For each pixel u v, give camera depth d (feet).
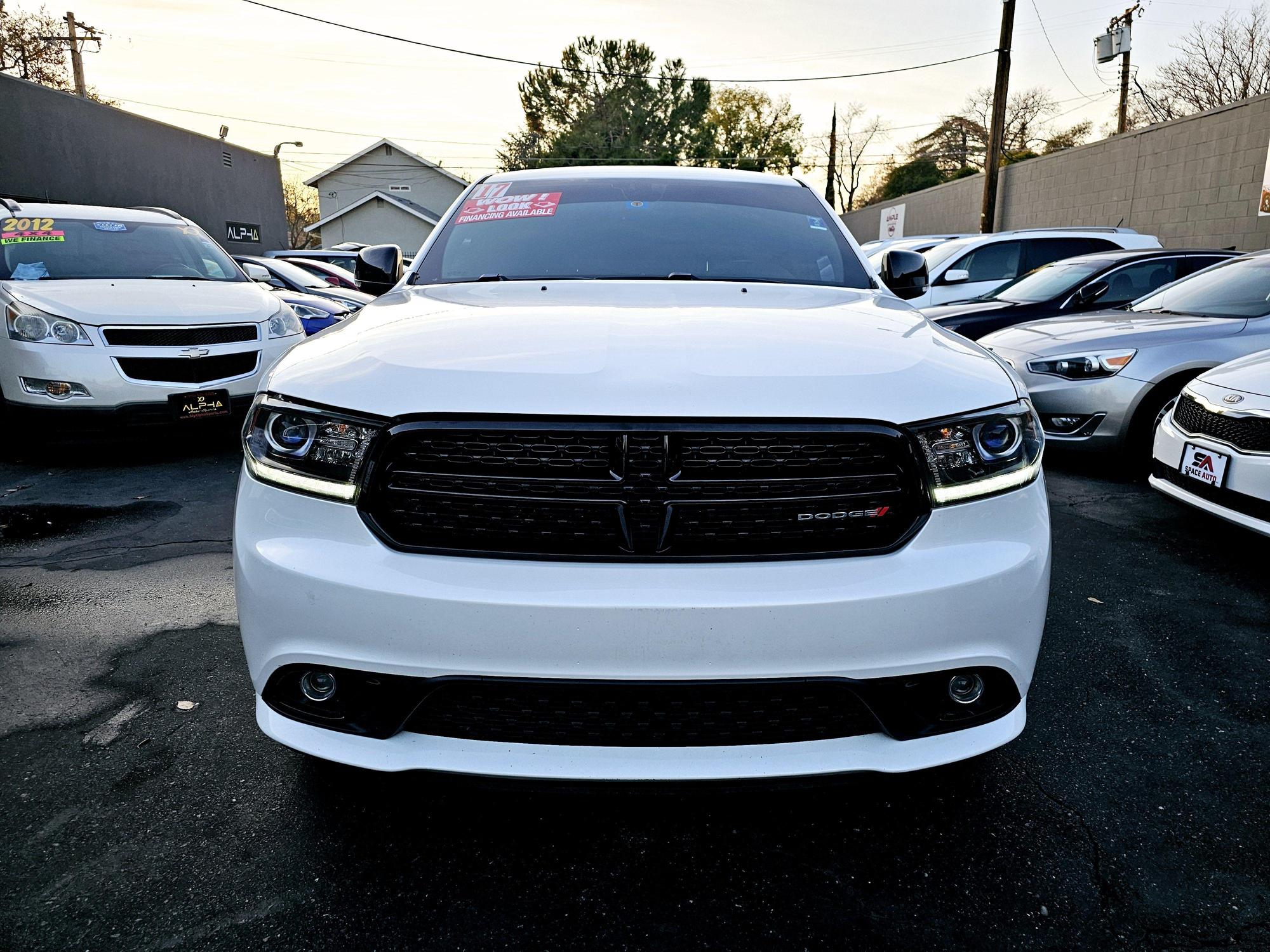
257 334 18.03
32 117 45.60
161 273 19.65
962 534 5.19
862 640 4.92
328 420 5.14
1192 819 6.21
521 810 6.25
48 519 13.42
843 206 193.98
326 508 5.13
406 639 4.90
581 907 5.32
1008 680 5.39
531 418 4.93
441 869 5.64
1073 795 6.48
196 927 5.10
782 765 5.05
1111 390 15.81
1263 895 5.44
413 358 5.42
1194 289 18.21
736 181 10.44
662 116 152.97
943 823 6.14
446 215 9.96
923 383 5.35
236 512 5.56
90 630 9.29
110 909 5.23
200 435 17.24
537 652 4.83
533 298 7.24
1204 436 11.48
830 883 5.54
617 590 4.82
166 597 10.25
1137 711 7.75
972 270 30.91
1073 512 14.14
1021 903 5.37
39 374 15.94
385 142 148.66
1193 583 10.93
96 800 6.30
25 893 5.35
